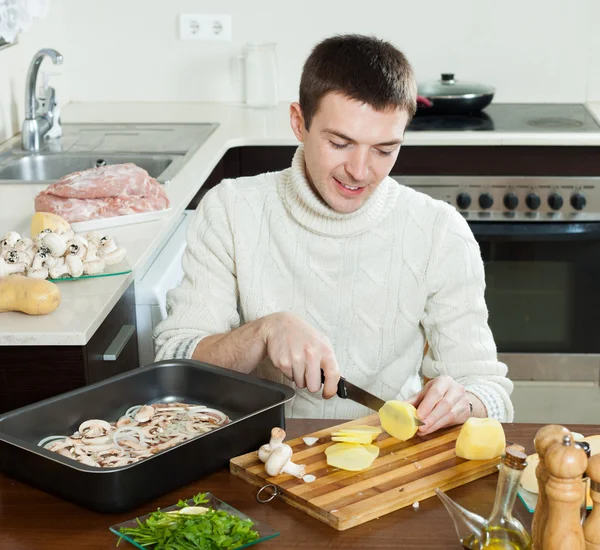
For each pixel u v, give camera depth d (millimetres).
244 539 1080
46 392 1634
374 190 1597
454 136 3033
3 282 1662
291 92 3689
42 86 3084
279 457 1199
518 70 3604
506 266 3127
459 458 1268
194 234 1799
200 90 3705
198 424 1337
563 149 3047
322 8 3572
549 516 958
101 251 1897
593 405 3189
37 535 1108
